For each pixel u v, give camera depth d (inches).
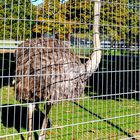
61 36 125.6
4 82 239.6
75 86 118.3
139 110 171.0
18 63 119.4
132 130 144.4
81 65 121.1
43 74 104.6
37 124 150.1
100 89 248.5
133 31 133.2
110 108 183.9
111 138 132.8
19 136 133.0
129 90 242.5
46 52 115.5
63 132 138.4
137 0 132.3
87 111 176.2
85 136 135.1
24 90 113.8
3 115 165.5
